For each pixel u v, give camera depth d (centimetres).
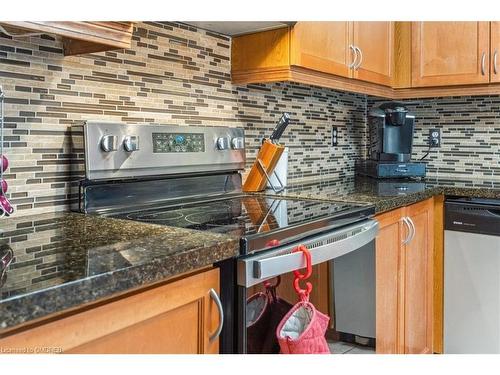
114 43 123
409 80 261
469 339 220
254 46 194
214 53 193
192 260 93
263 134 221
